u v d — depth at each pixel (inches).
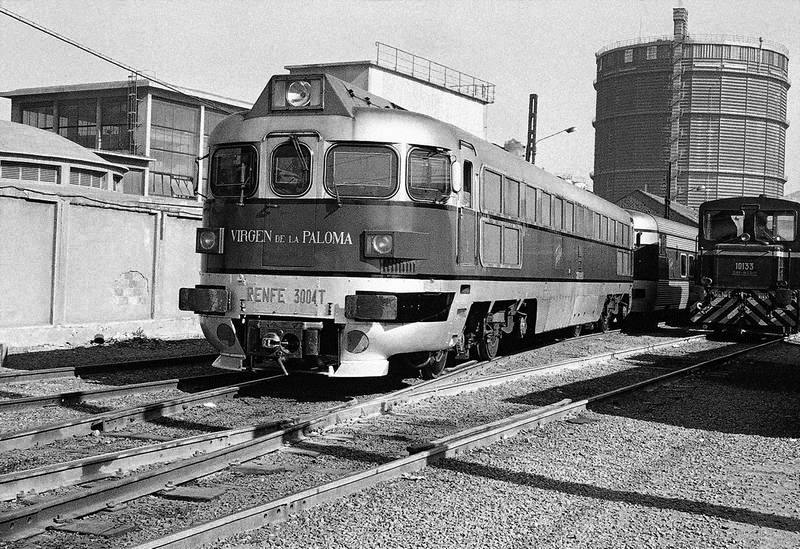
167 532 208.4
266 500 237.1
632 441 343.3
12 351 601.0
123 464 264.2
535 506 241.9
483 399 429.7
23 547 195.6
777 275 858.1
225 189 417.7
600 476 281.7
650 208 2642.7
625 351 692.7
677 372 553.9
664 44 3693.4
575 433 352.8
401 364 497.7
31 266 655.8
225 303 409.7
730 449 336.2
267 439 297.3
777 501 260.5
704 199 3602.4
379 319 382.3
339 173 397.7
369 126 398.0
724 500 258.1
